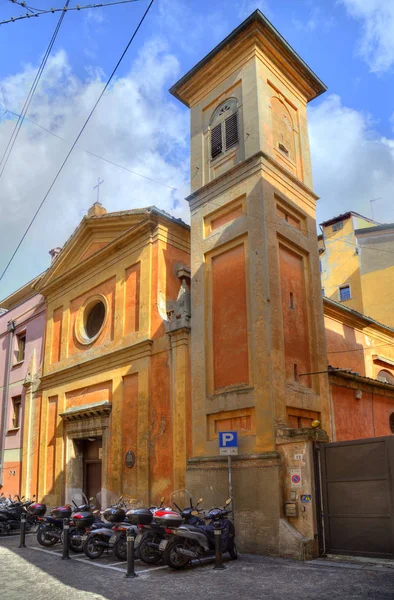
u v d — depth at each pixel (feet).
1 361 82.64
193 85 54.49
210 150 51.31
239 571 29.17
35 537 49.16
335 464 34.76
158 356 49.85
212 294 46.09
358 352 68.03
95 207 66.44
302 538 33.17
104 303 60.29
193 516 33.63
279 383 38.91
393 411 60.03
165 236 55.26
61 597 23.95
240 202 45.93
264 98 48.16
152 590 25.09
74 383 61.52
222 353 43.39
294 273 45.62
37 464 65.92
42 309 74.64
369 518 32.50
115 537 34.83
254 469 37.14
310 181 51.60
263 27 48.98
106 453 53.16
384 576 26.50
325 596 22.70
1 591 25.46
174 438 44.91
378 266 87.81
